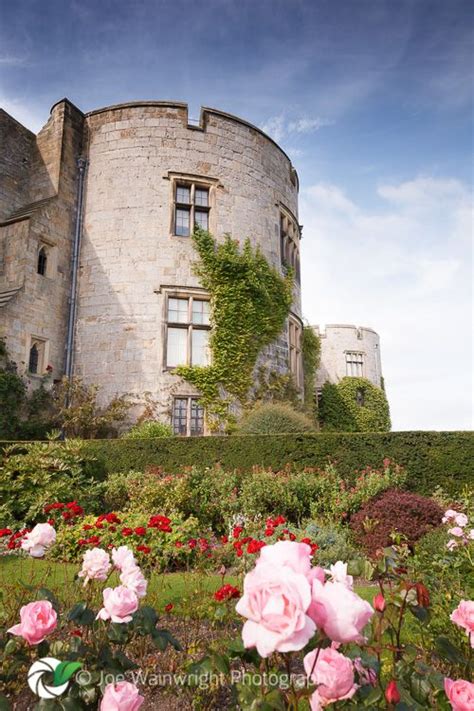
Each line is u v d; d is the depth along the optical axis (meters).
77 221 13.87
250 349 13.42
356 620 1.16
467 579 3.64
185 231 13.82
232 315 13.31
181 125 14.20
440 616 2.79
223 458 8.95
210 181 14.13
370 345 31.50
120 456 9.22
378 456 8.60
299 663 2.82
